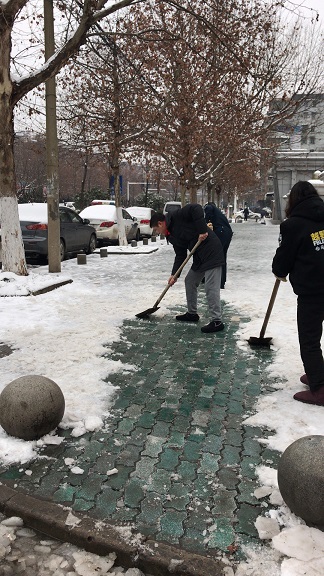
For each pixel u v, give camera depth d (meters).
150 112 16.19
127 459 3.19
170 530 2.52
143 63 15.55
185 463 3.15
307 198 3.88
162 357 5.19
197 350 5.43
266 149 21.73
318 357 3.92
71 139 17.61
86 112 16.97
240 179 35.91
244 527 2.54
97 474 3.02
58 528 2.54
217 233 8.43
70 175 53.47
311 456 2.52
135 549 2.37
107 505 2.71
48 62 9.02
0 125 8.68
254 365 4.94
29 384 3.42
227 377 4.62
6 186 8.97
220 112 19.23
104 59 14.84
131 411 3.89
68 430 3.56
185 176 20.52
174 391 4.29
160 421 3.72
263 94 18.50
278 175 34.94
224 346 5.58
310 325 3.89
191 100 16.78
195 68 16.53
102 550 2.43
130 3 9.46
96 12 9.59
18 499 2.74
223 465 3.12
